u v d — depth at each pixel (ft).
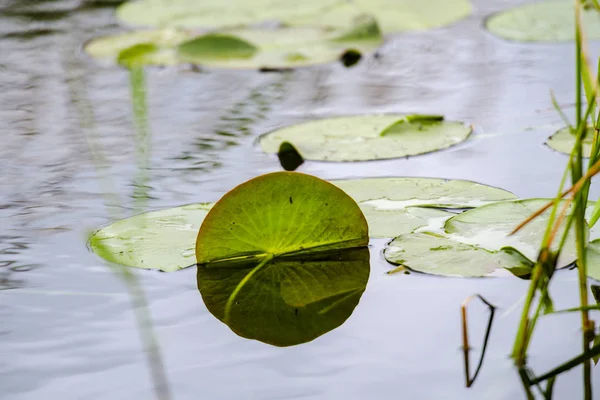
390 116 11.75
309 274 10.18
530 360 9.64
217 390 9.56
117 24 15.76
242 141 11.56
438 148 11.26
